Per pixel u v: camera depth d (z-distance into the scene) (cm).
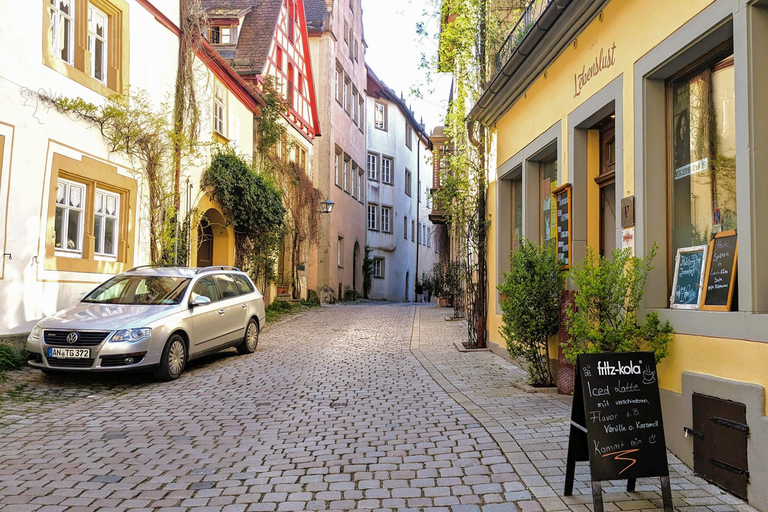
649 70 569
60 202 1068
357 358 1113
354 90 3481
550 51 833
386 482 473
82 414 708
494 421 628
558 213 838
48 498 447
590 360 403
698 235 537
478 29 1187
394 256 4222
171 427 649
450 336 1427
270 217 1881
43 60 994
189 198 1494
